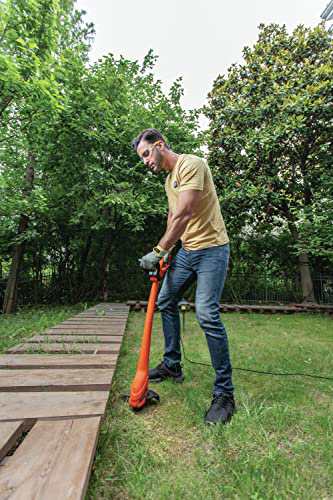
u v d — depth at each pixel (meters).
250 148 6.28
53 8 4.08
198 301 1.38
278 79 6.98
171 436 1.14
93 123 5.43
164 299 1.64
